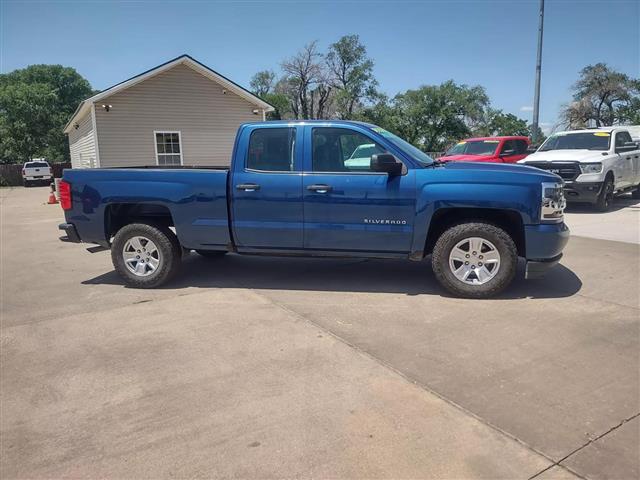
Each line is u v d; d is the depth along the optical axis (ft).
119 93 68.85
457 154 53.42
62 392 12.08
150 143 71.72
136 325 16.40
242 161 19.29
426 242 18.70
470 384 11.97
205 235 19.86
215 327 16.01
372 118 197.36
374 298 18.56
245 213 19.26
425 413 10.77
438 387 11.85
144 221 20.93
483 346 14.07
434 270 18.31
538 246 17.47
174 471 9.08
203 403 11.38
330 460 9.28
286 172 18.85
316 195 18.54
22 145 154.30
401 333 15.15
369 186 18.12
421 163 18.34
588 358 13.21
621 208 42.93
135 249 20.65
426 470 8.96
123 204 20.79
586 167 39.32
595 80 141.49
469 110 192.44
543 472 8.87
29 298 19.88
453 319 16.19
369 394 11.60
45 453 9.71
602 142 42.63
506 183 17.30
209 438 10.05
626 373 12.36
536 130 72.59
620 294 18.44
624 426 10.15
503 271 17.66
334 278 21.40
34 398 11.83
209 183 19.47
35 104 158.81
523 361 13.11
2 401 11.73
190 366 13.26
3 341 15.33
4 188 116.67
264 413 10.90
